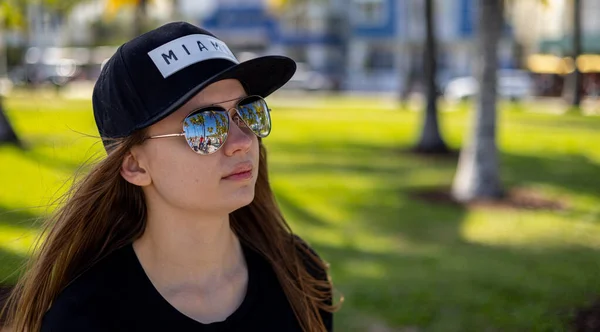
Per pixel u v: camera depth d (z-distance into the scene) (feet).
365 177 38.17
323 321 6.56
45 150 37.63
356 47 156.04
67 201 5.66
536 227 27.50
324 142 53.21
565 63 128.47
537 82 132.57
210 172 5.29
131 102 5.20
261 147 6.58
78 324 5.14
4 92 103.96
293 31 161.99
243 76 5.44
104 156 5.62
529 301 17.52
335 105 96.43
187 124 5.23
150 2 63.10
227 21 168.55
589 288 18.56
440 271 20.48
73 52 168.14
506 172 41.32
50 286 5.64
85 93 115.85
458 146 53.31
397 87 148.36
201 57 5.28
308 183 35.22
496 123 33.47
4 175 29.68
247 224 6.48
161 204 5.53
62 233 5.62
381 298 17.67
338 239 24.57
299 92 135.03
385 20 152.87
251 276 5.93
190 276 5.61
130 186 5.76
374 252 22.86
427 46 49.96
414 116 78.95
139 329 5.28
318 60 160.86
